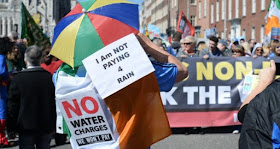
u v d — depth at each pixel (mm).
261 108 2406
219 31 53125
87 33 3168
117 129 3162
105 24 3188
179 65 3371
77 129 3223
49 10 96375
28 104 5453
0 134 8680
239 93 9414
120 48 3064
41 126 5465
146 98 3154
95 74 3074
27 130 5445
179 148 7844
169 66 3332
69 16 3322
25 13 11773
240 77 9414
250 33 42469
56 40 3291
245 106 2684
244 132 2463
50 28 94688
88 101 3145
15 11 90250
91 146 3223
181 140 8641
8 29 90188
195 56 10078
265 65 9391
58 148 8305
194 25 67312
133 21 3248
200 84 9383
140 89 3139
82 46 3170
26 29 11859
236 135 9211
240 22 45594
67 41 3217
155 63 3340
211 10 57000
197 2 65625
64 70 3307
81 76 3287
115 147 3160
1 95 8594
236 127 9516
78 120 3199
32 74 5520
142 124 3160
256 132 2387
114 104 3143
